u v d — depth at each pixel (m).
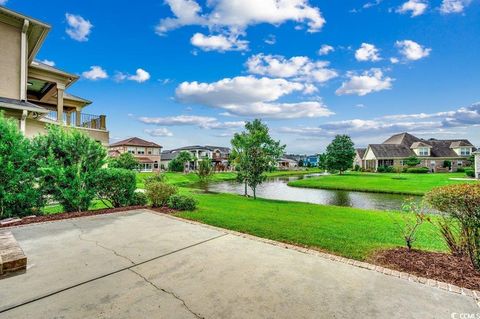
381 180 28.22
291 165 89.25
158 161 52.53
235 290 2.82
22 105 9.82
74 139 7.25
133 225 5.80
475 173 29.14
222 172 51.16
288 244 4.51
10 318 2.27
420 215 4.26
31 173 6.49
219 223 6.08
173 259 3.72
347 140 42.31
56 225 5.73
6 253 3.50
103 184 7.82
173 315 2.34
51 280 3.03
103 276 3.15
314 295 2.72
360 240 4.83
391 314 2.39
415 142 48.88
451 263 3.55
